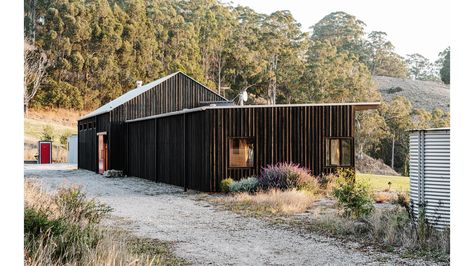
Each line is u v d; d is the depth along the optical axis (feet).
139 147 79.00
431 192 29.84
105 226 34.55
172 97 90.58
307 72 200.03
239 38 237.04
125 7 245.86
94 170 93.45
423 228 28.17
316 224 35.17
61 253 21.26
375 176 94.48
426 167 30.12
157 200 49.96
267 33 228.02
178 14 267.18
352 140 59.11
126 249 24.13
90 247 22.35
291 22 244.42
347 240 29.73
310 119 58.44
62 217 26.09
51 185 63.57
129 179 76.33
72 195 32.14
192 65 234.58
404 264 24.27
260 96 216.13
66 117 198.59
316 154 58.39
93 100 210.59
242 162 57.21
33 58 182.80
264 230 33.37
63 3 211.00
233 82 218.18
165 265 24.20
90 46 215.72
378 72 334.44
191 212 41.65
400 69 336.90
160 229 33.94
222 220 37.52
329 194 51.39
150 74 225.56
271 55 222.28
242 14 285.64
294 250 27.45
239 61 219.41
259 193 50.49
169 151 67.15
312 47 238.48
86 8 217.36
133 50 223.71
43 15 210.38
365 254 26.30
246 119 57.16
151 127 73.82
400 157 173.27
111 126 84.28
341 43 328.70
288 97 209.26
